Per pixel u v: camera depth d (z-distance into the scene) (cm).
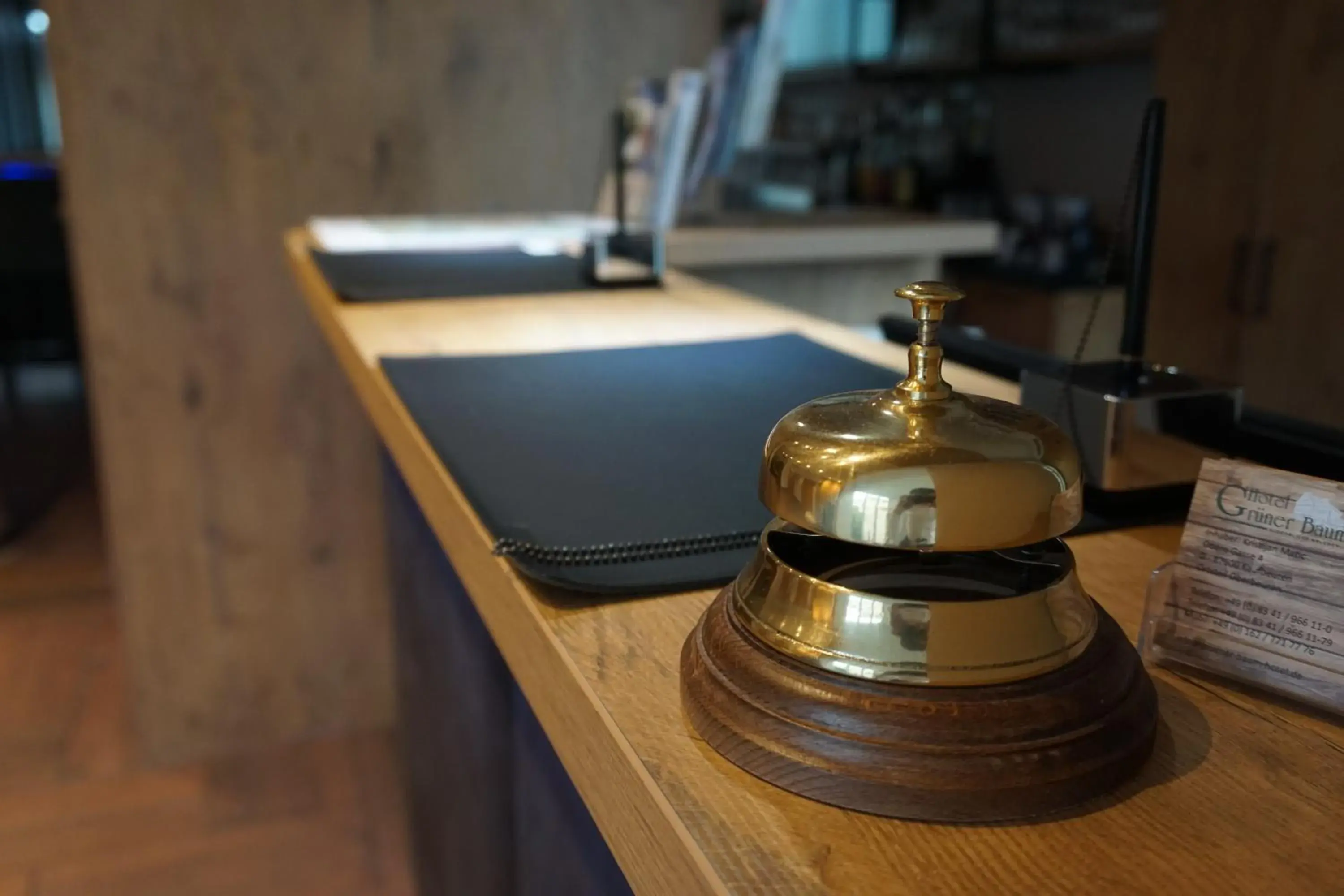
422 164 248
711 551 66
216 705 262
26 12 813
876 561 49
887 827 41
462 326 130
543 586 63
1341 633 48
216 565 256
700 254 184
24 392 552
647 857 44
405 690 182
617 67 257
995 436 45
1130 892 37
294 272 190
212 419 247
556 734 57
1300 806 42
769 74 213
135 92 226
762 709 44
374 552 266
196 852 222
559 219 226
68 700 278
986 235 206
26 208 477
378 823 233
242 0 228
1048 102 318
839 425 47
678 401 97
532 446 85
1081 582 59
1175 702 50
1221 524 51
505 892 129
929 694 42
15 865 217
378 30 238
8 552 361
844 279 202
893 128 394
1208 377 79
